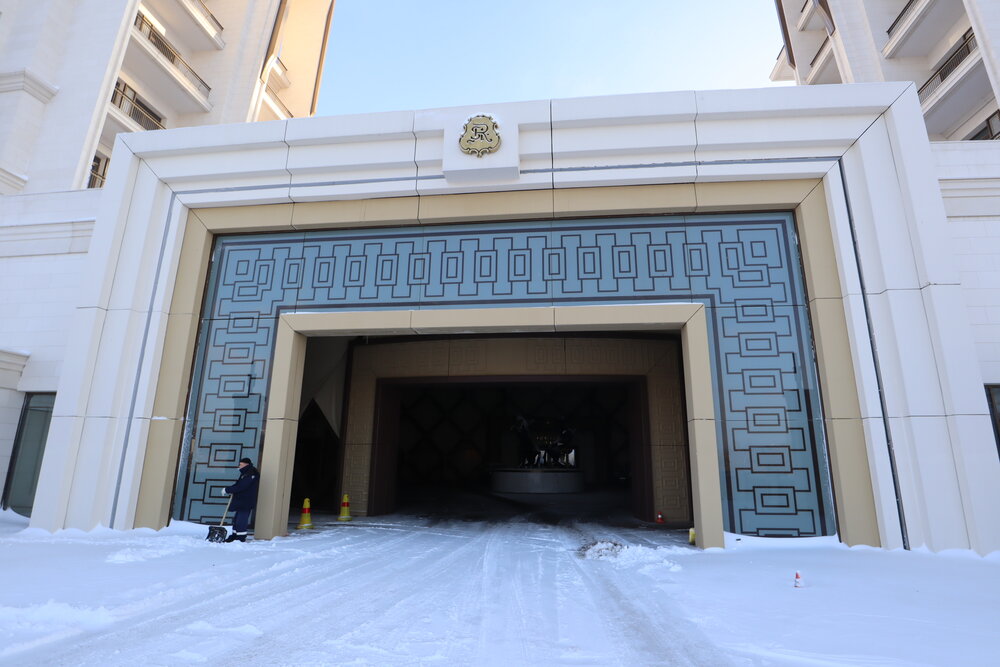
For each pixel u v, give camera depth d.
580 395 27.19
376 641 4.29
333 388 16.34
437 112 10.75
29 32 22.22
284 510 10.41
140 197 11.56
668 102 10.15
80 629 4.49
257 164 11.24
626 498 20.36
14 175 20.41
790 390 9.53
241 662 3.84
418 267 10.91
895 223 9.49
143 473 10.42
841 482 8.88
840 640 4.18
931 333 8.93
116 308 10.98
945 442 8.54
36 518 9.91
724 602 5.39
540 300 10.35
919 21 25.36
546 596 5.77
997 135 24.48
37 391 12.66
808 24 34.06
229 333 11.21
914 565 7.19
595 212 10.44
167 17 29.86
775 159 10.08
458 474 26.88
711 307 9.99
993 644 4.04
